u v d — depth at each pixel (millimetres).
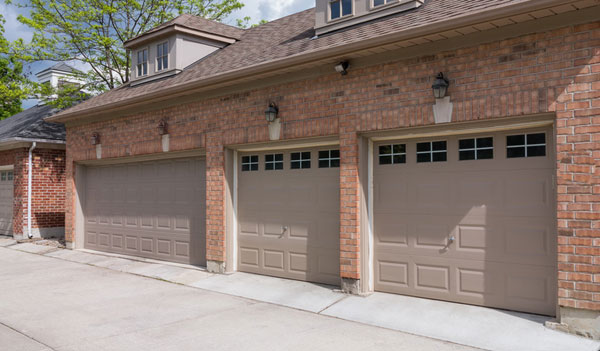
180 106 9602
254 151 8742
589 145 5074
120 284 8438
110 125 11281
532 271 5715
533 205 5742
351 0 7992
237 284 8047
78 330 5754
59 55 18031
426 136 6645
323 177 7770
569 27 5238
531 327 5320
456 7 6297
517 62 5578
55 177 14914
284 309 6645
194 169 9836
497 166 6039
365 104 6855
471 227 6207
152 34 11375
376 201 7086
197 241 9695
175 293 7703
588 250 5043
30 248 12914
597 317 4988
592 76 5082
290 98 7777
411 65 6441
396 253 6855
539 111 5395
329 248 7621
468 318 5730
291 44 8680
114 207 11703
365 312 6242
